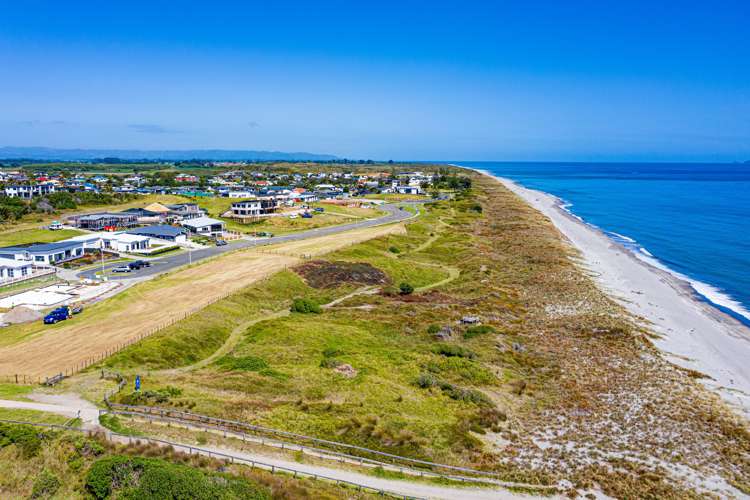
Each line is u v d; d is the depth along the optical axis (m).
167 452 32.66
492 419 44.34
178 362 54.88
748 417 48.62
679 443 42.41
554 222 178.62
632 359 60.81
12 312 66.69
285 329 64.56
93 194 181.25
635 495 34.56
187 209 162.00
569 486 35.09
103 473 29.75
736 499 35.03
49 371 49.12
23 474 31.41
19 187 195.88
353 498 30.05
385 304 81.56
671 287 99.44
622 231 164.62
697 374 58.31
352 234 136.88
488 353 60.59
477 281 96.19
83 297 77.62
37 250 99.69
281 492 29.12
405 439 38.69
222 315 69.19
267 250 113.12
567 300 84.25
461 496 32.28
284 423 39.25
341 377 50.47
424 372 53.31
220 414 39.50
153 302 73.81
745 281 104.94
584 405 48.62
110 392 42.88
